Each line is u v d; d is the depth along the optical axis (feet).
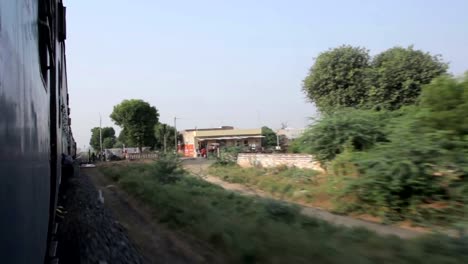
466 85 41.57
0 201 6.46
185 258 29.22
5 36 7.28
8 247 6.85
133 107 269.44
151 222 41.24
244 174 92.02
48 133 17.88
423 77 95.20
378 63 108.99
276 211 38.42
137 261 29.27
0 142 6.63
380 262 23.15
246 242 27.68
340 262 23.02
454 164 40.01
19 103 8.61
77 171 108.06
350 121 60.18
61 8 38.42
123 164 128.16
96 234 35.01
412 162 41.96
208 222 34.91
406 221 41.34
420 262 22.86
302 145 66.33
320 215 46.80
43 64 15.48
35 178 11.03
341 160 54.95
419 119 44.62
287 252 25.13
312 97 115.65
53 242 23.65
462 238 25.11
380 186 44.06
